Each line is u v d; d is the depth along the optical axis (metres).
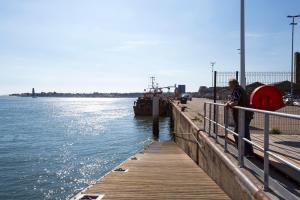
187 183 11.73
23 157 30.19
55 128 55.66
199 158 15.35
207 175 13.12
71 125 60.75
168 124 59.97
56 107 153.00
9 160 28.89
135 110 75.44
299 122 17.31
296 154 9.68
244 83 15.73
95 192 10.57
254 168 8.63
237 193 8.88
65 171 24.72
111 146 35.69
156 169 14.34
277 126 16.89
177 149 24.31
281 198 6.57
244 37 15.78
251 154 9.83
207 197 9.99
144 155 19.50
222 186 10.73
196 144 16.38
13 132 50.44
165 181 12.02
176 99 79.31
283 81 20.19
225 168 10.34
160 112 73.12
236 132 10.91
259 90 12.28
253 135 14.21
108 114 94.62
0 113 102.00
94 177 22.95
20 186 21.11
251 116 10.13
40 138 43.31
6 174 24.02
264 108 12.18
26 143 38.97
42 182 21.94
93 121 69.06
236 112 10.70
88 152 32.34
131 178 12.49
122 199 9.85
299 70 19.84
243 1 15.84
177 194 10.33
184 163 16.11
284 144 11.62
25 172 24.58
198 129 16.50
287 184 7.45
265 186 7.16
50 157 30.02
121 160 28.16
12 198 19.00
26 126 60.06
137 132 48.03
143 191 10.67
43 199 18.80
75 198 10.02
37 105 181.25
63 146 36.28
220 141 13.04
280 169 8.20
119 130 51.03
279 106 12.27
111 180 12.15
